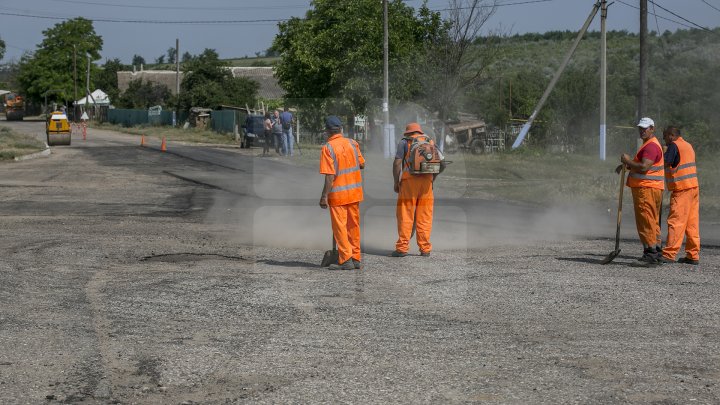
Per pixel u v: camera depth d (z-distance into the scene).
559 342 7.70
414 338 7.81
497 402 6.01
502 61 113.88
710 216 18.66
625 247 13.91
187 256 12.43
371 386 6.38
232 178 28.03
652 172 11.94
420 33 51.62
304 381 6.49
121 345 7.50
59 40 130.12
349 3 50.75
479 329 8.16
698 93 63.28
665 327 8.27
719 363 7.03
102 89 132.50
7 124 98.31
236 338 7.77
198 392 6.22
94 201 20.77
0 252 12.59
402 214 12.31
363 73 44.56
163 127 84.38
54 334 7.85
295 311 8.88
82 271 11.14
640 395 6.17
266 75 112.50
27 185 25.03
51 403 5.96
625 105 60.00
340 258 11.38
